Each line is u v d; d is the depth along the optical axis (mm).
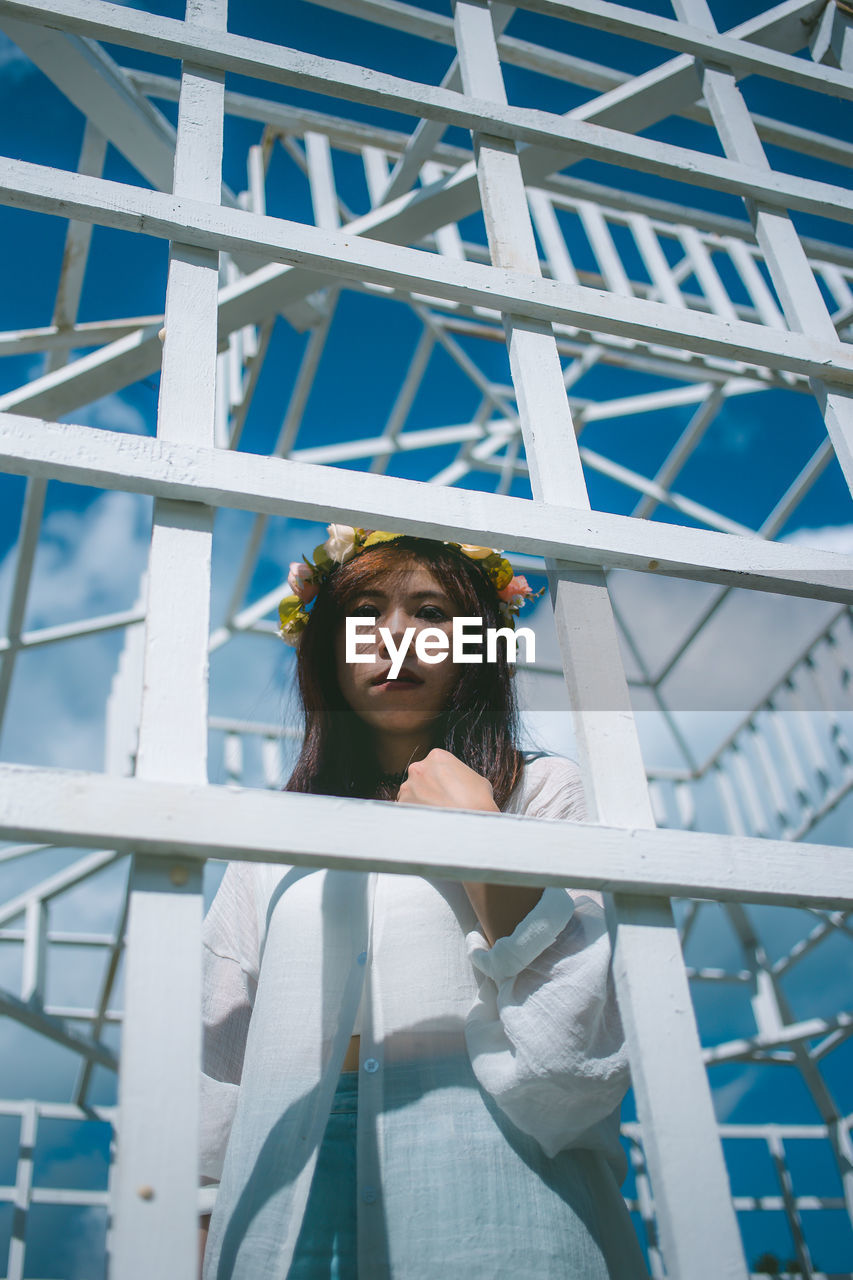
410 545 1260
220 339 2324
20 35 2158
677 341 1092
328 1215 805
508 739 1133
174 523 758
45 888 3787
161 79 2996
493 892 832
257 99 3217
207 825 614
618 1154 868
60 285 2686
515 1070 759
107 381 2346
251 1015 1000
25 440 730
